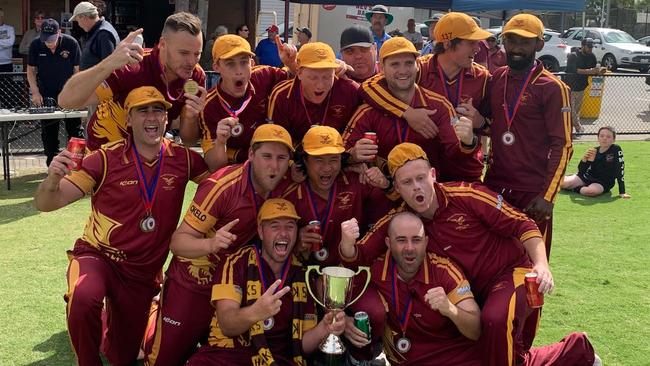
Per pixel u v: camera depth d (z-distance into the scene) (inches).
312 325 161.2
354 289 168.6
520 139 188.4
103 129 194.9
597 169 374.6
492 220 168.6
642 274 253.1
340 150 163.9
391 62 176.4
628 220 326.3
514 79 188.5
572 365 169.2
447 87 195.3
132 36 178.9
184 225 163.6
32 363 181.8
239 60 180.1
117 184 167.9
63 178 164.2
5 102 438.0
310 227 164.1
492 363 158.6
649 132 562.3
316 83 179.6
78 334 159.5
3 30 513.7
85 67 336.5
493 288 165.9
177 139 364.2
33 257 260.7
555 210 344.5
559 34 1024.9
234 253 163.2
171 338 169.6
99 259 169.2
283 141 159.0
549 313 217.9
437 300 153.8
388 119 183.5
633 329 206.8
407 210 171.5
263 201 165.6
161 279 185.6
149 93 167.0
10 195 347.6
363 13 639.1
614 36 1136.2
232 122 172.9
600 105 625.0
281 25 957.8
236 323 150.8
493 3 476.1
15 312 211.9
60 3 671.1
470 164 189.3
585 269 257.9
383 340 171.0
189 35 178.2
